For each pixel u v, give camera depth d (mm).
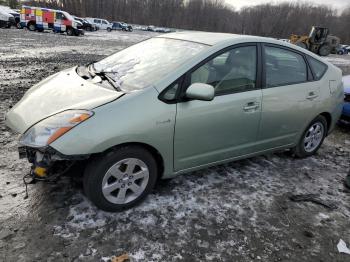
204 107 3199
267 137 3947
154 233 2842
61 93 3094
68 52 15117
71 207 3041
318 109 4383
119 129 2732
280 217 3250
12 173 3516
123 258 2539
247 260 2666
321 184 4008
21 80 8086
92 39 26469
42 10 28250
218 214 3182
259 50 3721
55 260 2469
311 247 2887
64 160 2771
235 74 3484
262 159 4508
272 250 2803
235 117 3467
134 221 2957
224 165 4176
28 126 2803
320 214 3377
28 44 17125
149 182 3141
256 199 3502
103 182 2854
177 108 3031
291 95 3975
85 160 2844
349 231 3160
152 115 2891
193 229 2941
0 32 23547
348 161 4797
